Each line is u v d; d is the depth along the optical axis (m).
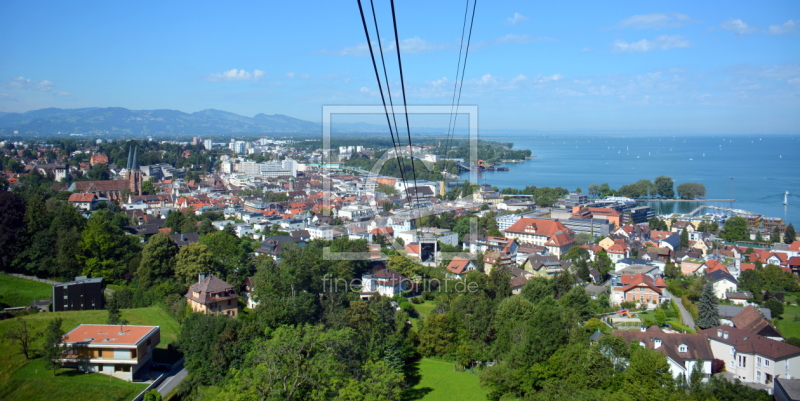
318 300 65.00
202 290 61.94
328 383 39.22
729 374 53.25
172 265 73.88
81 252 80.81
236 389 38.53
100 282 67.50
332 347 43.19
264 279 61.84
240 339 49.62
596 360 46.41
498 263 85.81
